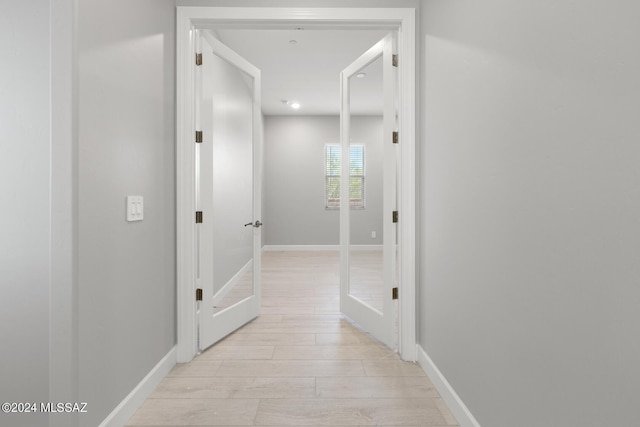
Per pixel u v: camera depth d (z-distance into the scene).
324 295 3.84
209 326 2.42
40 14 1.41
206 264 2.38
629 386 0.74
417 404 1.77
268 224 7.39
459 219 1.64
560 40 0.94
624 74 0.75
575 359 0.90
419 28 2.23
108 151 1.49
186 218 2.22
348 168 2.98
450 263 1.75
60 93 1.25
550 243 0.99
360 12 2.22
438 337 1.91
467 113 1.55
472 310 1.51
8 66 1.41
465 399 1.57
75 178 1.27
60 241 1.26
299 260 6.18
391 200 2.38
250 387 1.93
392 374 2.07
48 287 1.42
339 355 2.33
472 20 1.50
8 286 1.42
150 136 1.88
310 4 2.23
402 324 2.27
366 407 1.74
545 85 1.01
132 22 1.69
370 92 2.92
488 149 1.36
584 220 0.86
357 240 2.92
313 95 5.86
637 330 0.72
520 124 1.14
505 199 1.24
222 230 2.67
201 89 2.32
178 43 2.21
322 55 4.18
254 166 2.96
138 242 1.76
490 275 1.35
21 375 1.42
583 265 0.87
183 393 1.87
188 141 2.23
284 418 1.65
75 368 1.28
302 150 7.38
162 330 2.04
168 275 2.13
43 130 1.41
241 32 3.60
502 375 1.26
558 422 0.96
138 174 1.75
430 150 2.04
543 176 1.02
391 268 2.38
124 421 1.60
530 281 1.09
